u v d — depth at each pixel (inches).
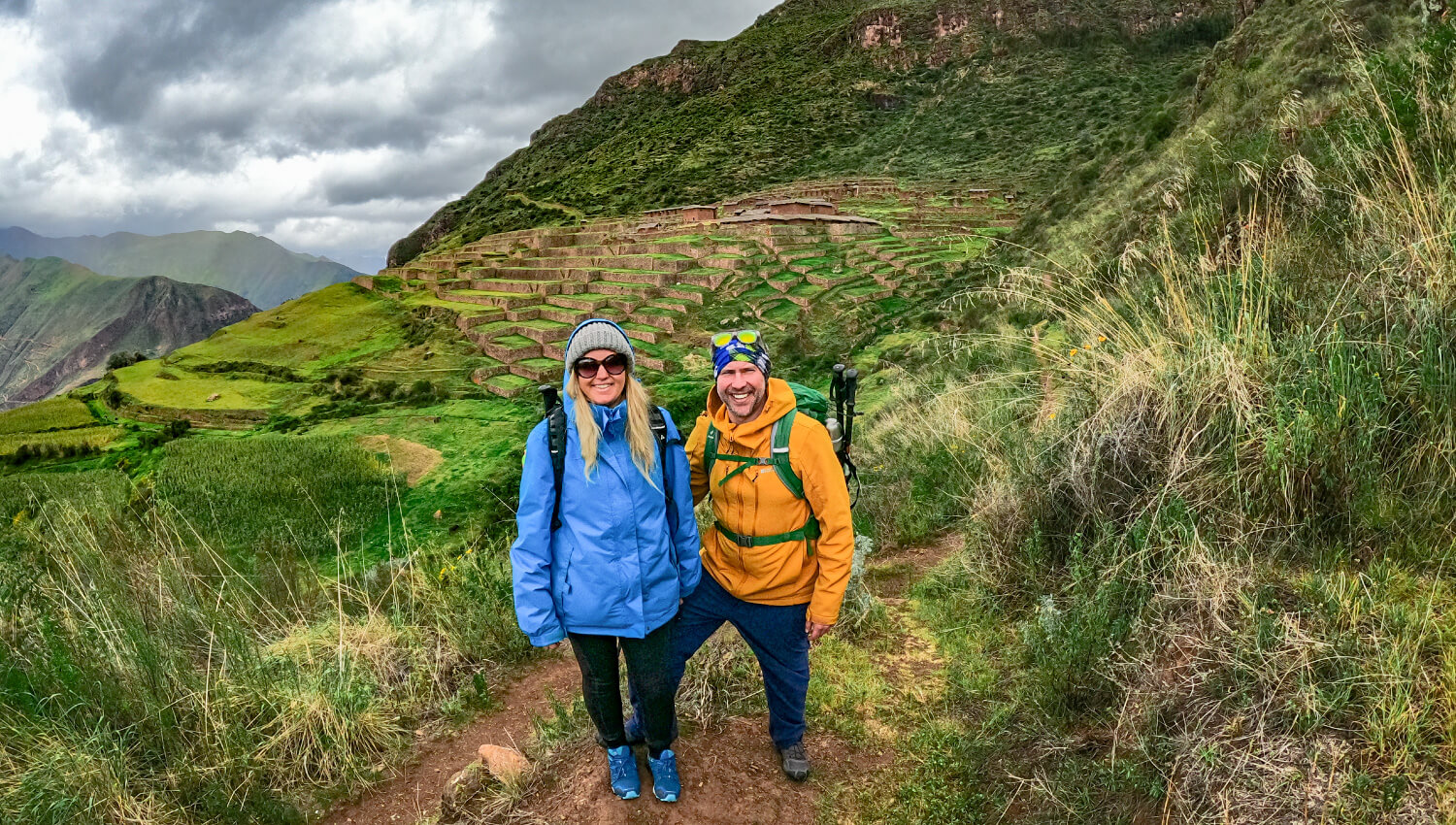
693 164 2901.1
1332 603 93.0
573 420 88.0
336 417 1094.4
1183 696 92.0
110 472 900.6
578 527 87.0
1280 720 82.3
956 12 3319.4
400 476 820.6
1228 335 144.5
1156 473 138.3
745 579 97.0
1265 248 168.2
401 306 1668.3
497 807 105.3
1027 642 127.9
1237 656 89.7
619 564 87.1
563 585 87.7
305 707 132.3
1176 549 116.7
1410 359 123.5
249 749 123.0
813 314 1080.8
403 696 152.4
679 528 93.5
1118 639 111.3
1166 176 437.7
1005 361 312.2
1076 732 103.0
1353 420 119.0
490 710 148.8
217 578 193.5
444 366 1251.8
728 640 140.4
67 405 1342.3
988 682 125.2
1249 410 126.0
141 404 1241.4
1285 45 537.6
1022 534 158.7
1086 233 504.7
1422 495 109.3
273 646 164.9
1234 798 77.7
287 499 746.2
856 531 223.0
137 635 134.0
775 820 98.8
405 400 1131.3
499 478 788.6
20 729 119.1
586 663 91.8
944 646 142.7
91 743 115.6
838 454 110.0
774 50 4087.1
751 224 1537.9
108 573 156.4
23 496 636.7
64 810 106.3
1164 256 233.6
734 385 90.8
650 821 95.0
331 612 195.8
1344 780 73.8
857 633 151.5
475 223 3393.2
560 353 1178.0
